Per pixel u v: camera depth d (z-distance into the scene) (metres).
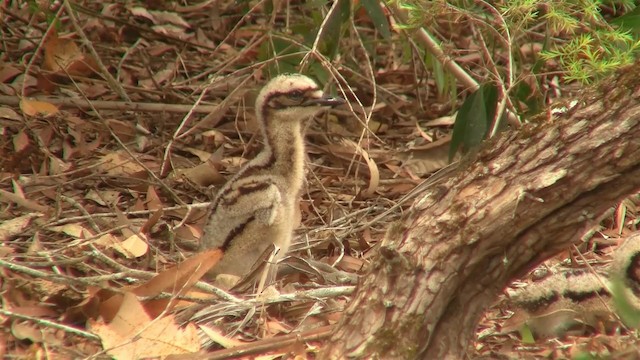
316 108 11.09
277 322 9.40
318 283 10.73
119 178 13.34
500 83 11.70
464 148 12.48
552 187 7.16
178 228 12.10
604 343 8.88
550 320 9.41
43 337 8.71
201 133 14.86
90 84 15.79
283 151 11.06
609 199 7.21
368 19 17.39
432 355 7.60
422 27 12.61
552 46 13.65
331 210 12.54
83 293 9.48
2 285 9.72
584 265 10.59
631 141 6.92
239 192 10.70
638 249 9.38
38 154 13.58
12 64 15.56
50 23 15.35
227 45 17.42
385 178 14.13
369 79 15.05
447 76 15.28
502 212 7.32
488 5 11.41
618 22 11.98
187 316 9.23
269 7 15.08
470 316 7.73
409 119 15.90
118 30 17.19
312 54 13.01
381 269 7.67
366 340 7.54
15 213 12.15
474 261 7.50
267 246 10.70
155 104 14.91
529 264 7.62
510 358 8.70
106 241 11.06
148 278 9.98
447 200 7.62
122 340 8.52
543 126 7.35
